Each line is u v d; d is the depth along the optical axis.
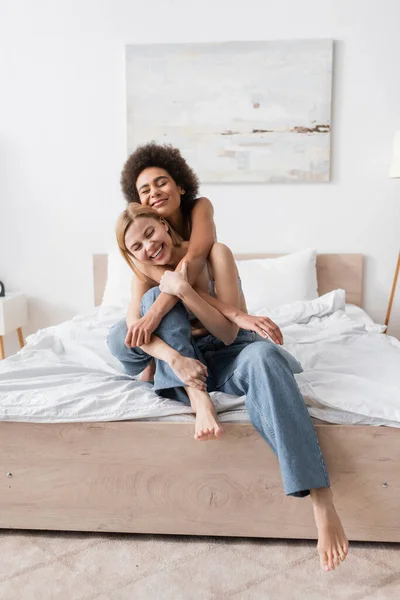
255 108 3.35
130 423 1.72
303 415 1.60
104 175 3.50
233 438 1.70
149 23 3.37
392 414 1.63
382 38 3.27
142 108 3.40
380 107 3.32
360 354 2.14
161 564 1.65
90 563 1.66
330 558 1.50
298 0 3.28
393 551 1.70
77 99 3.46
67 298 3.62
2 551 1.72
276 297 3.14
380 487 1.68
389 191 3.38
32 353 2.31
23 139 3.52
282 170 3.38
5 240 3.61
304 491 1.57
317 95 3.31
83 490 1.76
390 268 3.44
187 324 1.78
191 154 3.41
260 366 1.63
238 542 1.75
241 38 3.33
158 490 1.74
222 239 3.48
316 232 3.44
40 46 3.44
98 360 2.24
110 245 3.55
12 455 1.76
